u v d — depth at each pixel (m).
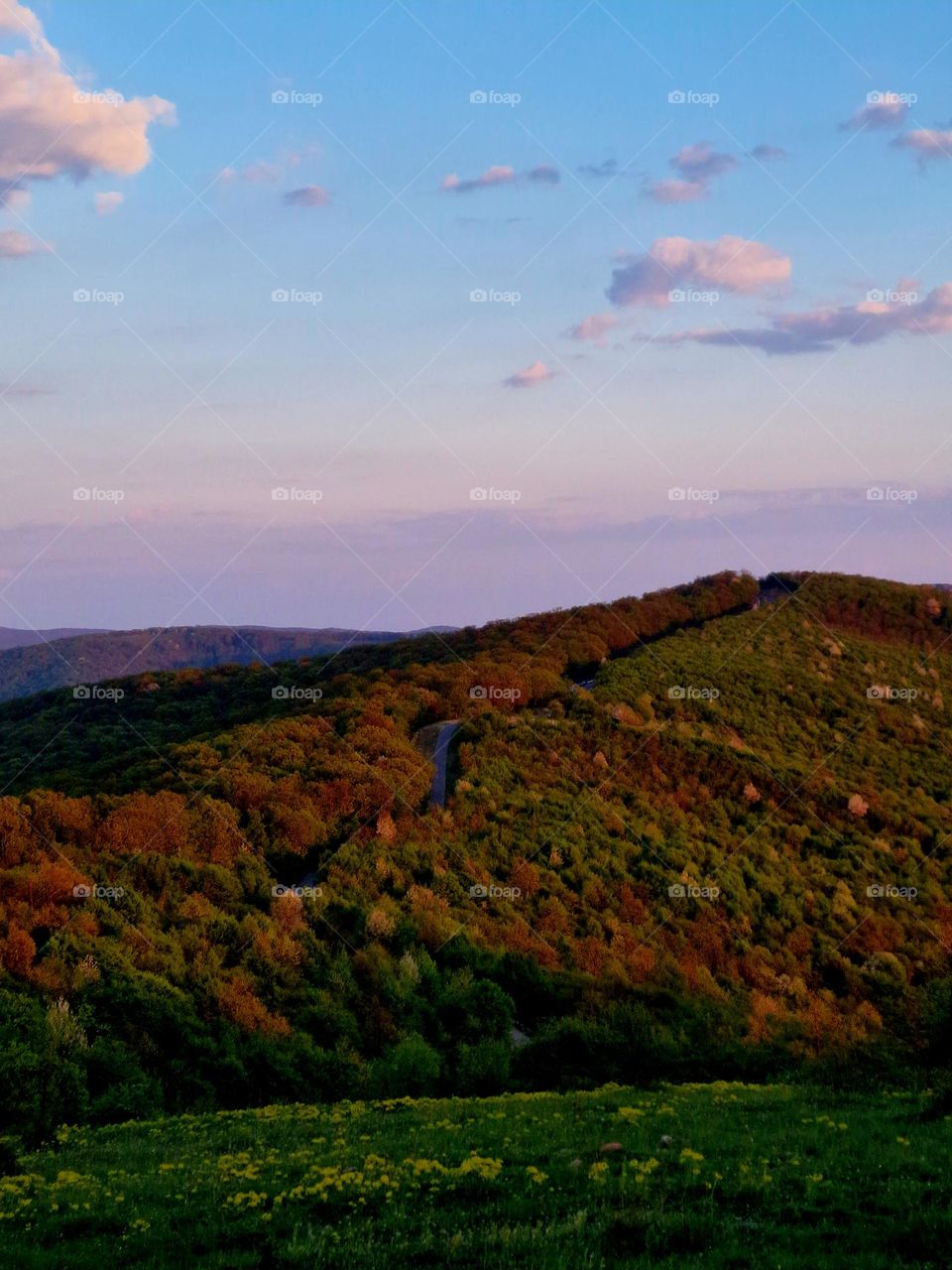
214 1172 15.67
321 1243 10.87
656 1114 20.14
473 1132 18.45
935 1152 13.94
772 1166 13.65
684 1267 9.68
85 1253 11.48
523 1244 10.50
